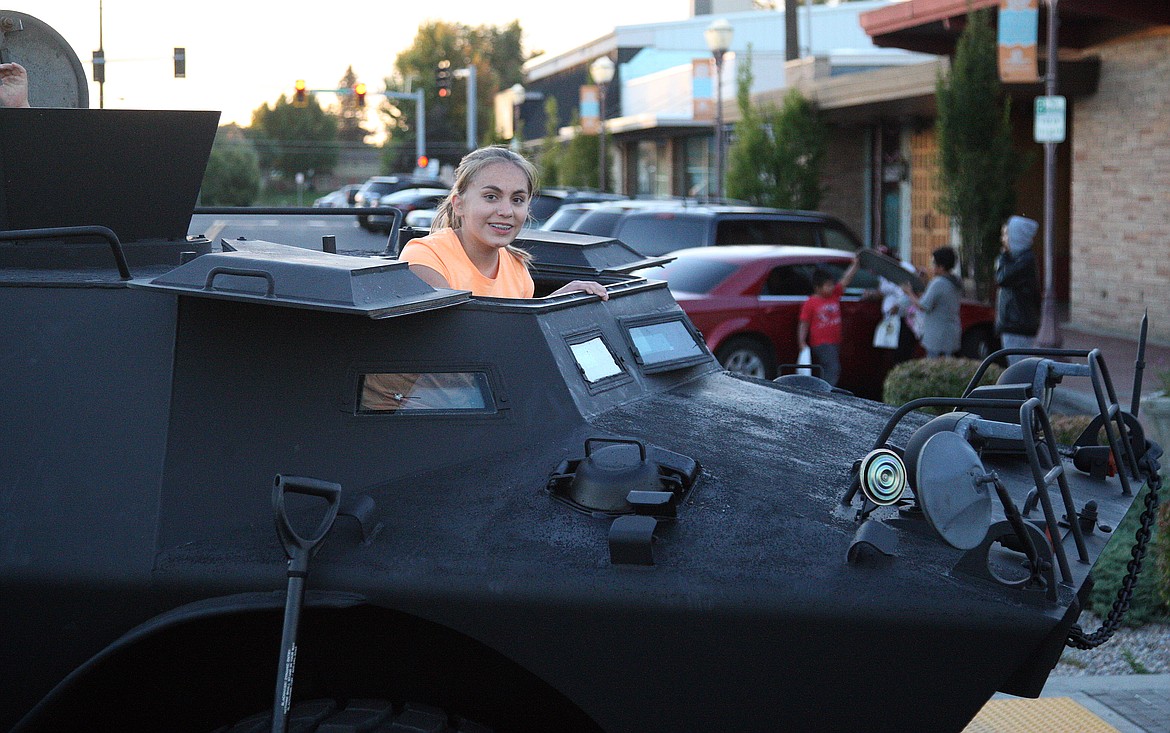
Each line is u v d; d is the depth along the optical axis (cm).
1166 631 586
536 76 5547
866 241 2469
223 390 293
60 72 443
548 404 306
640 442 286
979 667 248
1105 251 1659
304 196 10044
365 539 268
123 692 292
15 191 353
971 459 250
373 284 282
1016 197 1762
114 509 278
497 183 388
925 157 2244
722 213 1341
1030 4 1502
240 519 281
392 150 9719
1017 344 1198
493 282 405
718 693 258
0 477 284
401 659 290
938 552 265
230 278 285
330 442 291
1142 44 1563
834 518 276
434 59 9550
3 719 284
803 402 381
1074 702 491
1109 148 1641
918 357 1201
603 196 1988
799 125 2189
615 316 368
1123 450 348
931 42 1934
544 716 294
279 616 273
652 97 3556
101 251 364
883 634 249
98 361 297
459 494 283
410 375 301
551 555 262
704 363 398
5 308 306
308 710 271
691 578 255
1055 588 253
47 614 275
